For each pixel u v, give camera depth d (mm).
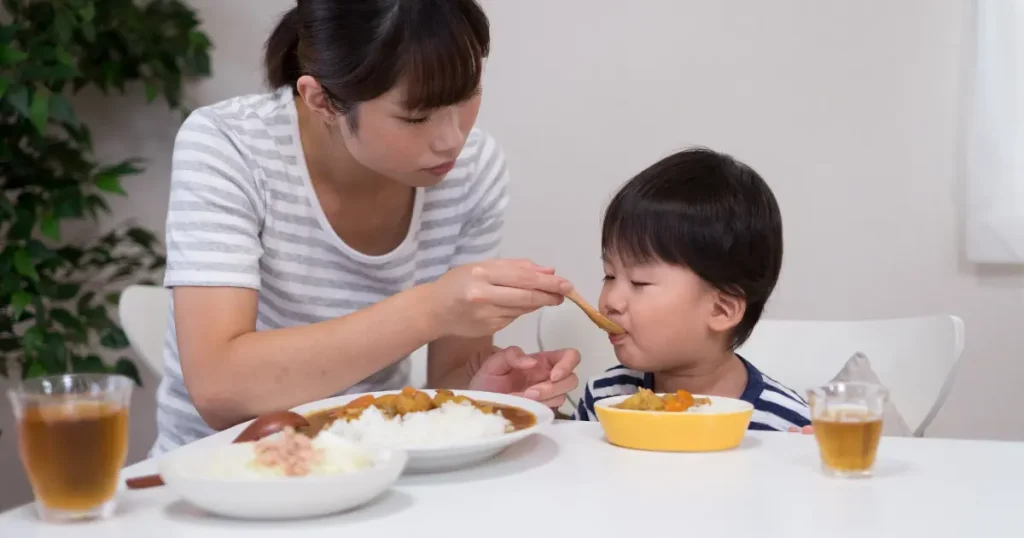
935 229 2094
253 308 1126
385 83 948
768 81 2174
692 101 2217
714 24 2195
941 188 2086
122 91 2414
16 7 2203
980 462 787
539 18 2285
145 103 2504
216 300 1092
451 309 1015
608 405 948
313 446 700
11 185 2256
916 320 1460
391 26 931
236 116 1210
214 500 619
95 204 2348
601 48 2258
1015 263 2018
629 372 1447
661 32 2225
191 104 2498
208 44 2383
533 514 639
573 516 633
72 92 2504
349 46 958
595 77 2264
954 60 2064
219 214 1129
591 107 2270
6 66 2078
